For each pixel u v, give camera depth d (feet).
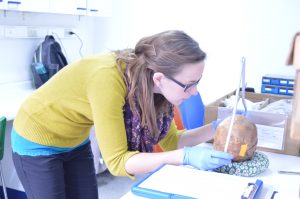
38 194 4.22
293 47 1.73
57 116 3.94
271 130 4.25
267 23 9.33
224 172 3.44
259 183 3.11
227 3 9.70
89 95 3.44
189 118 5.91
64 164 4.51
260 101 5.72
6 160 7.24
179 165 3.37
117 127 3.30
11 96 8.29
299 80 1.77
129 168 3.27
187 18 10.24
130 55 3.50
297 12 8.94
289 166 3.82
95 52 11.50
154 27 10.68
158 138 3.97
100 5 9.98
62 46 10.19
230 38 9.83
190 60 3.16
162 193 2.85
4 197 7.27
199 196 2.81
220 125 3.58
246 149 3.41
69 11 8.95
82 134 4.34
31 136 4.06
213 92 10.27
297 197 3.02
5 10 8.29
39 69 8.78
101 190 8.36
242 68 3.49
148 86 3.38
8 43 8.61
